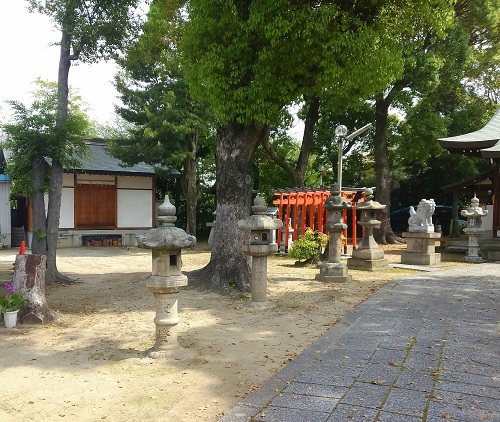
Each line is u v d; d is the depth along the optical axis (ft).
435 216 103.09
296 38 26.81
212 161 81.97
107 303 27.43
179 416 12.54
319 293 30.30
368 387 14.06
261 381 15.08
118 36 36.17
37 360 17.17
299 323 22.56
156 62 56.75
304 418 12.00
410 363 16.24
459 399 13.11
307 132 65.21
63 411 12.89
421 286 32.60
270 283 34.50
